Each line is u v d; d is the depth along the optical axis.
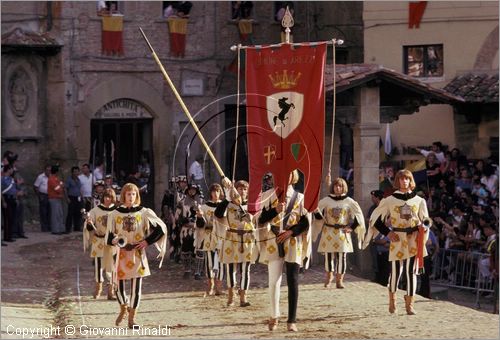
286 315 28.17
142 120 64.62
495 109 55.22
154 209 64.50
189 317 28.22
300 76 26.50
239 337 24.44
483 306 37.56
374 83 40.91
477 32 57.00
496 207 42.72
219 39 65.81
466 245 40.69
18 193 52.94
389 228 28.17
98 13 63.03
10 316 28.53
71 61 62.31
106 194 32.41
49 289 35.66
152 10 64.44
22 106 61.31
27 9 61.34
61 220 56.25
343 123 41.38
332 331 25.20
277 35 66.62
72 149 62.25
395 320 26.92
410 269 27.88
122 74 63.75
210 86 65.75
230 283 30.28
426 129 57.19
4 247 48.75
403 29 58.22
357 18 65.25
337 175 42.53
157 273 38.50
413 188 28.45
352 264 41.06
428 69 58.09
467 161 51.25
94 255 32.31
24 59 61.47
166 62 64.75
